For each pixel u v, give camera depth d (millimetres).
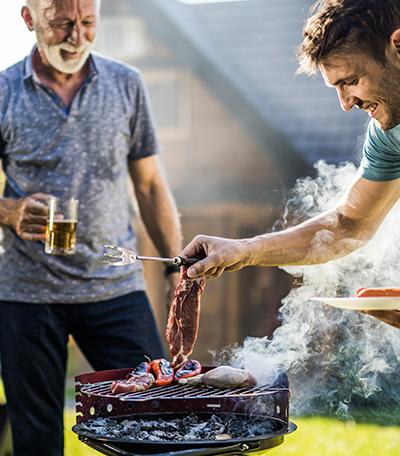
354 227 2221
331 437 4246
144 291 2764
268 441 1691
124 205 2766
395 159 2088
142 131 2830
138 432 1834
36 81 2584
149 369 2092
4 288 2559
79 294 2582
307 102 9539
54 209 2373
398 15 1708
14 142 2607
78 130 2617
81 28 2480
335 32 1741
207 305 9133
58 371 2602
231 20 11031
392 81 1761
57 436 2574
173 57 9938
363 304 1693
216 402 2037
